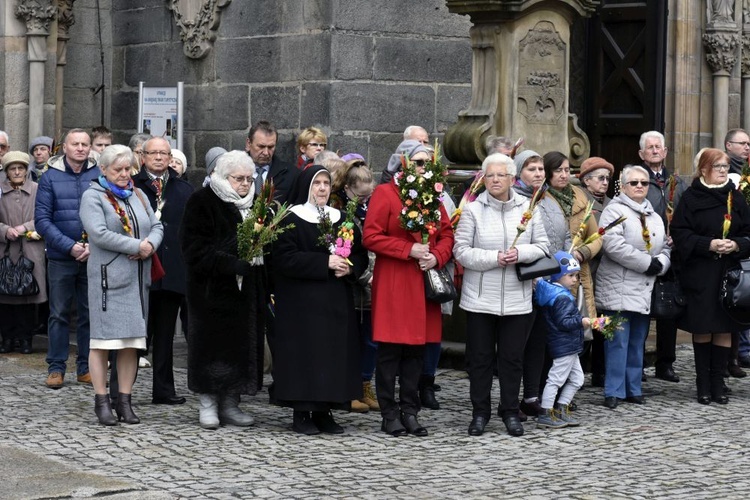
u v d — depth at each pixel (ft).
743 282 42.63
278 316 37.83
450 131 50.70
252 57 57.67
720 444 37.11
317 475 32.58
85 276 44.93
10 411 40.32
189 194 43.11
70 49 64.28
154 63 62.75
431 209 37.19
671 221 44.29
